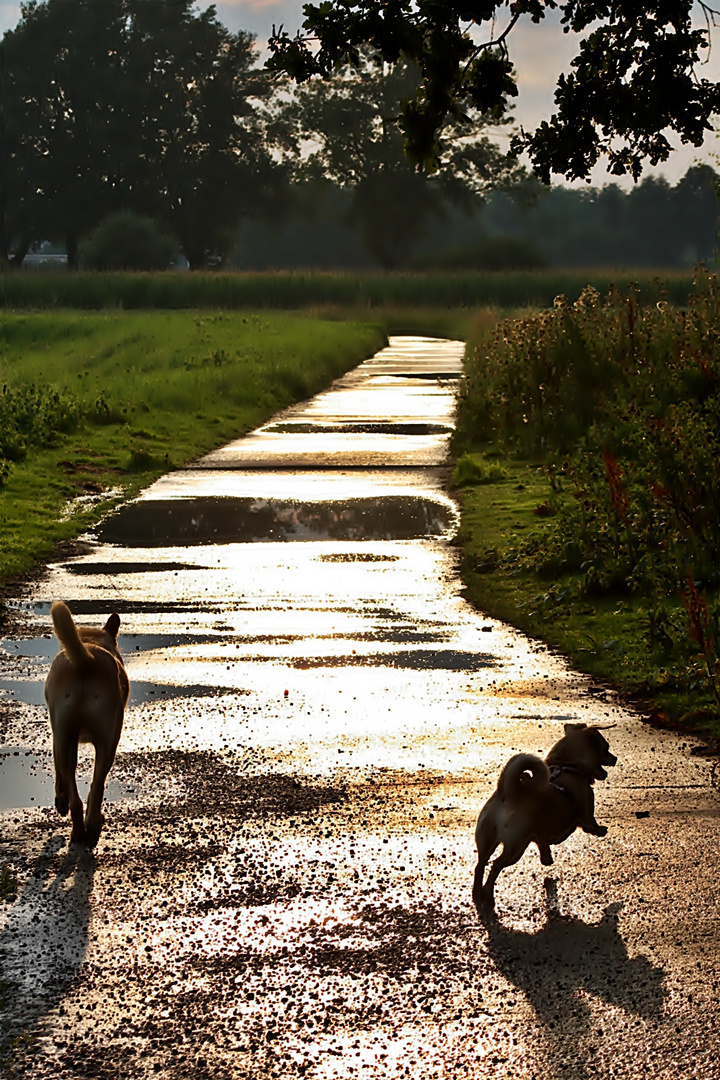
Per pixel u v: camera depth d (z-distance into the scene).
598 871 7.03
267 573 15.41
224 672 11.16
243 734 9.47
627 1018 5.48
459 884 6.87
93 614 13.23
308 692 10.56
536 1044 5.29
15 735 9.45
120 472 23.61
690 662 10.70
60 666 7.45
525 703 10.25
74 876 6.99
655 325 24.17
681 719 9.66
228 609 13.58
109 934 6.29
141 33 114.44
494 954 6.08
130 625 12.85
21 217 111.44
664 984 5.78
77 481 22.19
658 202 153.88
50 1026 5.45
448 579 15.15
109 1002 5.64
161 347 43.69
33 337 50.12
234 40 115.44
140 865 7.14
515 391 25.28
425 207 119.94
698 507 14.02
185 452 25.89
